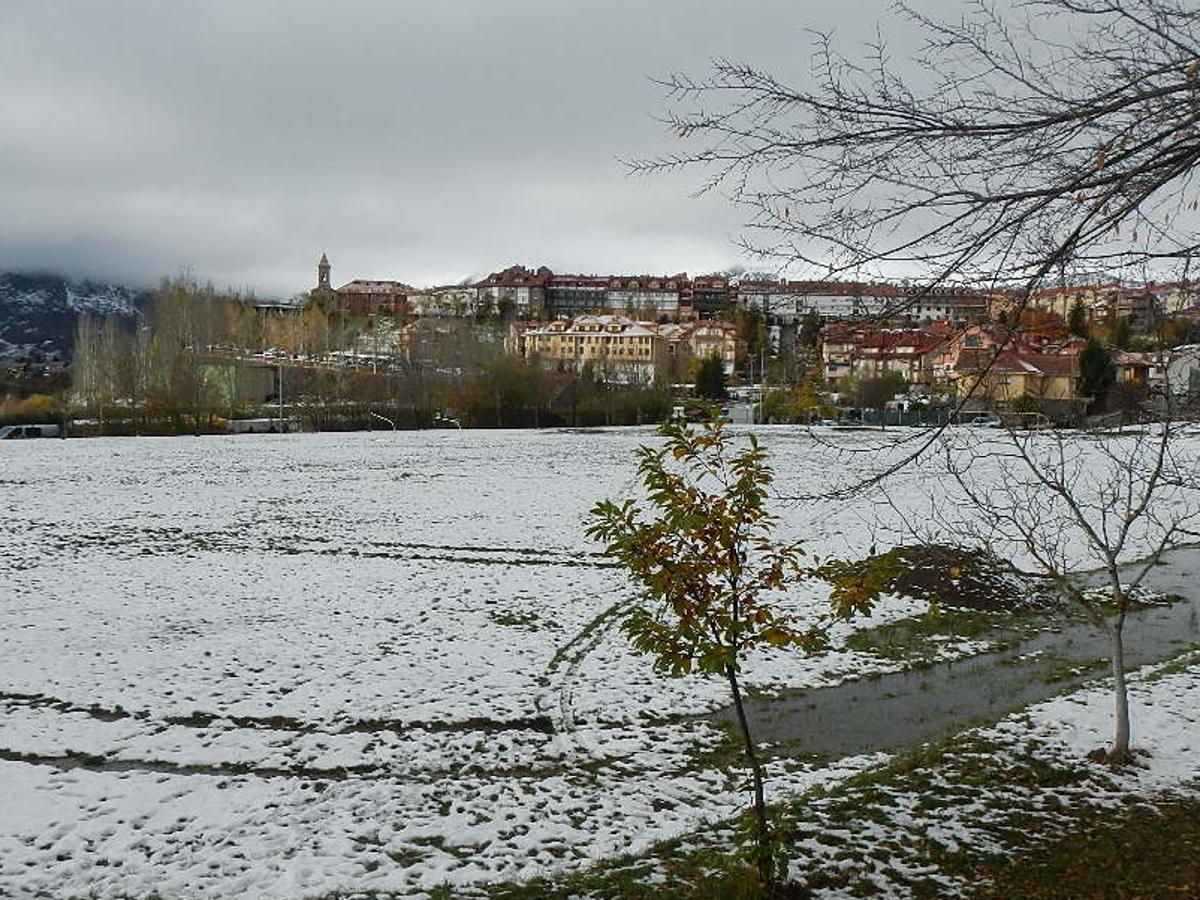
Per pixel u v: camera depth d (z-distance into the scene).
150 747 11.02
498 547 24.06
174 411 66.25
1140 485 31.08
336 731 11.62
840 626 16.33
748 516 7.18
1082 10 6.09
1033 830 8.38
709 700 12.81
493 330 97.38
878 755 10.98
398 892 7.82
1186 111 5.86
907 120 6.39
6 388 96.62
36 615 16.88
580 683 13.38
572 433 67.69
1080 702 11.88
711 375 75.56
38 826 9.01
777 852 7.25
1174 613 18.09
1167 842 8.09
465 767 10.60
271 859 8.41
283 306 186.88
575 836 8.89
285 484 36.41
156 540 24.64
